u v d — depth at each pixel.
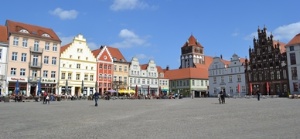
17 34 63.25
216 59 96.81
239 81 88.62
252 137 9.39
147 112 21.03
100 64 80.25
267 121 13.57
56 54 69.62
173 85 108.88
